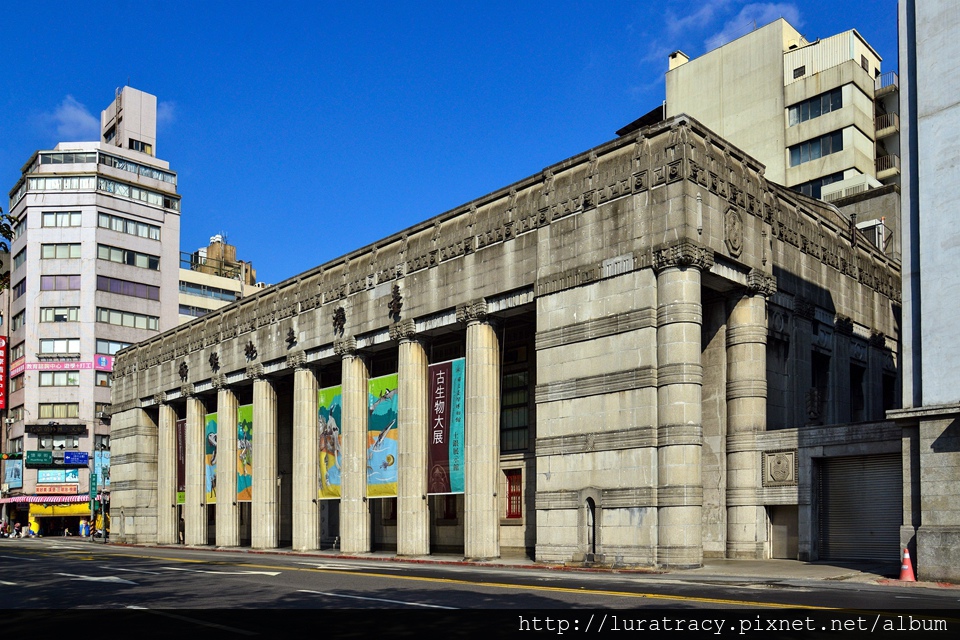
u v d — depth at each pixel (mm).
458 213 44062
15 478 104875
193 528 64250
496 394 41812
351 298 50438
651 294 34375
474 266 42594
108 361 104688
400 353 46500
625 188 35938
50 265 104750
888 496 33062
